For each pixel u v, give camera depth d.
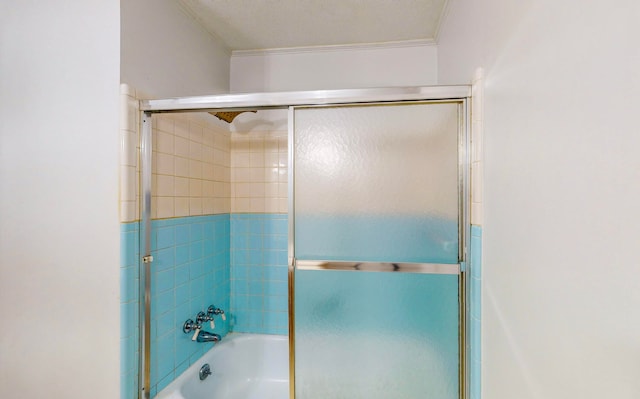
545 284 0.68
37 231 1.32
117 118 1.24
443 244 1.17
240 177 2.20
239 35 1.95
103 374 1.25
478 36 1.11
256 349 2.11
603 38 0.51
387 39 2.00
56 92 1.29
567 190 0.60
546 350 0.68
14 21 1.33
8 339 1.35
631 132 0.46
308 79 2.14
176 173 1.59
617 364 0.48
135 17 1.30
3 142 1.35
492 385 0.98
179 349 1.60
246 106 1.27
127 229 1.25
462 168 1.15
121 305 1.24
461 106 1.16
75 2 1.27
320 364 1.24
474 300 1.10
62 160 1.29
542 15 0.68
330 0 1.60
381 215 1.21
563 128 0.61
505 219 0.89
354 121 1.22
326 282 1.24
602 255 0.51
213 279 1.97
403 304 1.20
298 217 1.25
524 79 0.77
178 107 1.29
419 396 1.19
